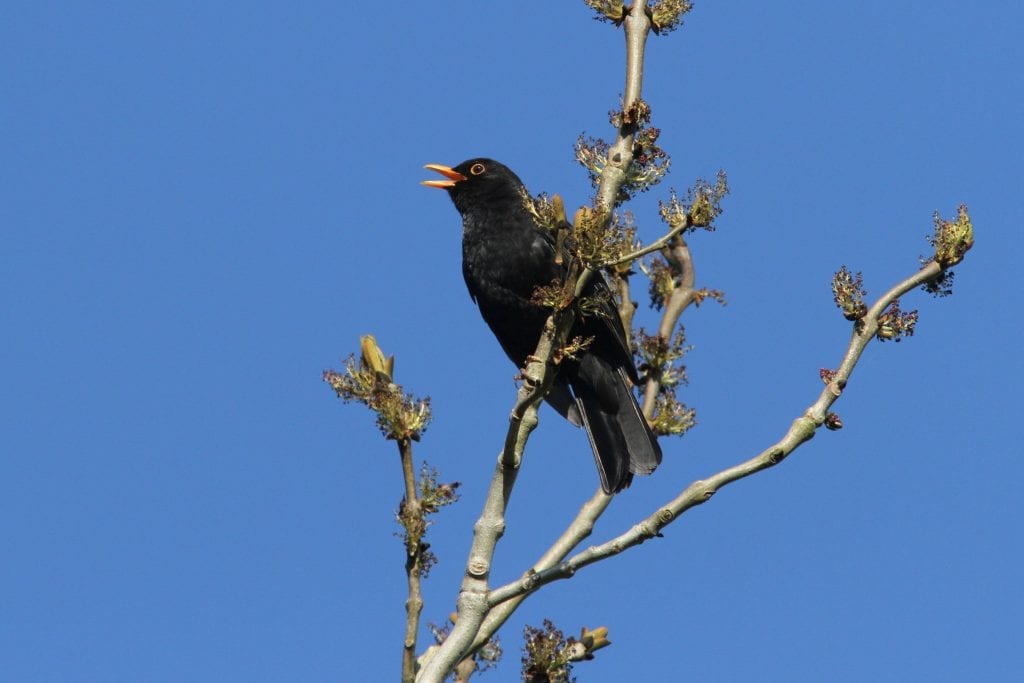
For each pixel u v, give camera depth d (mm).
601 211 9305
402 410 8625
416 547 8367
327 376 8820
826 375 8836
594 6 10906
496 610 9000
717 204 9078
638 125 10281
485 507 9062
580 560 8711
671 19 10820
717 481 8648
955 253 8852
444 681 8477
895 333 8828
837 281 8922
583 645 9398
